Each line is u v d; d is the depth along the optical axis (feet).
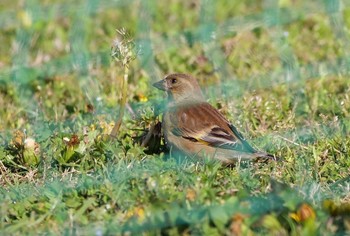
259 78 57.57
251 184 40.63
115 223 37.37
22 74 59.93
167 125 45.44
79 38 66.33
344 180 41.50
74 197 40.37
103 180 41.52
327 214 36.86
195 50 63.10
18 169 44.96
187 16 70.38
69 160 44.75
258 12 70.03
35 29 68.08
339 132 47.09
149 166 42.96
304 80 56.34
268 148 46.19
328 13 66.80
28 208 39.73
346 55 61.36
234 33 66.39
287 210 36.68
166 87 47.85
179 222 36.04
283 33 65.10
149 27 67.10
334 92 54.49
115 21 69.41
